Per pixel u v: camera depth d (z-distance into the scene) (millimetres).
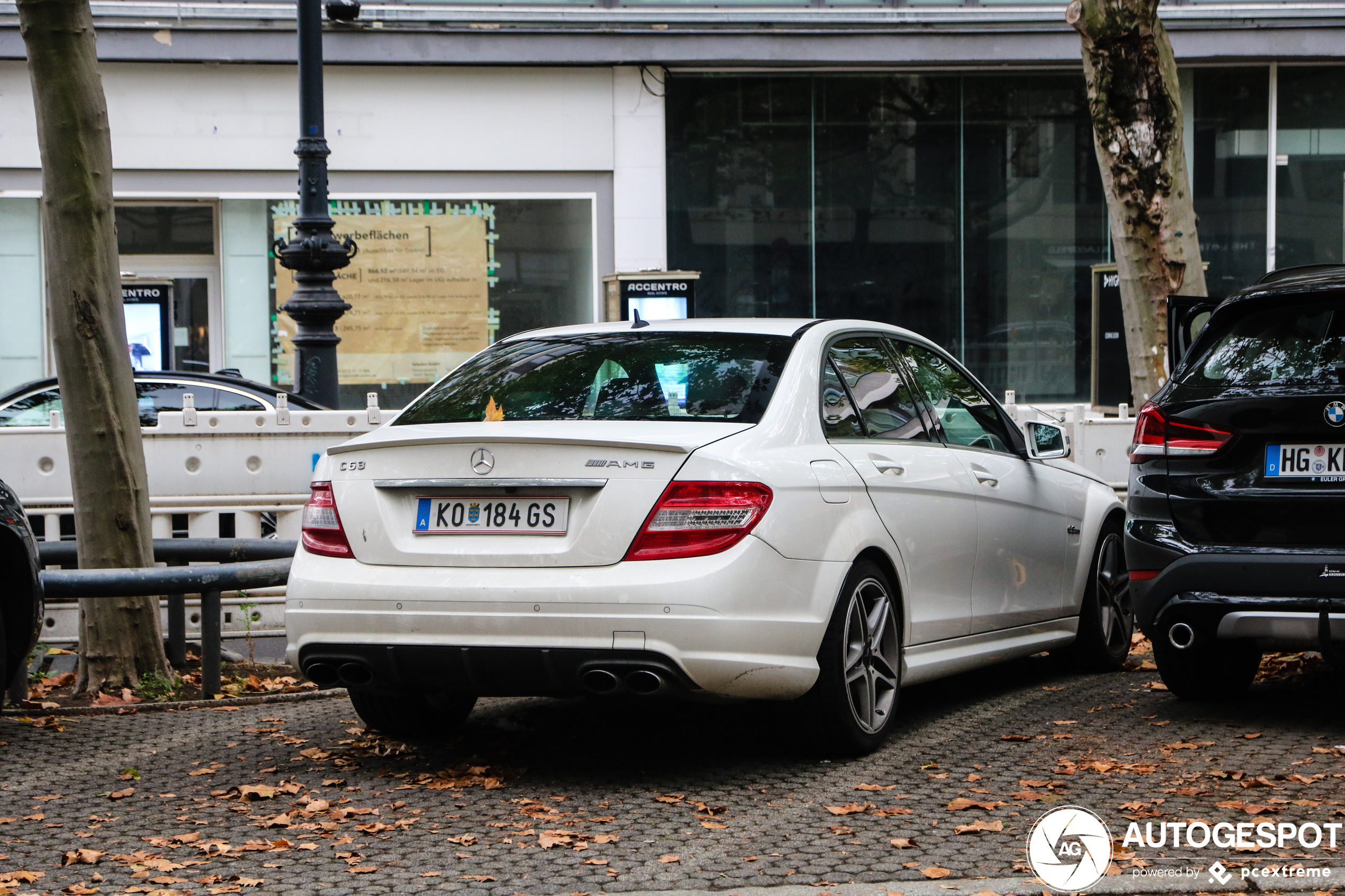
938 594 6109
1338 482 5645
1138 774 5305
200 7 18109
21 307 18375
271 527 9328
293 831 4758
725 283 19281
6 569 6109
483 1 18547
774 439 5297
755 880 4137
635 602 4898
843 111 19312
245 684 7551
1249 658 6836
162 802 5172
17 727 6508
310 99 13031
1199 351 6125
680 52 18688
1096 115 10766
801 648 5172
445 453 5195
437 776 5469
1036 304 19672
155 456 9148
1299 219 19812
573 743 6031
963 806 4848
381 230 18781
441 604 5090
